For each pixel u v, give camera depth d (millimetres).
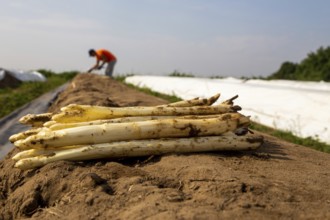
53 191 238
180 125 276
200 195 208
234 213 184
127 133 268
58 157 260
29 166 262
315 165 300
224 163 265
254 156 297
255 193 211
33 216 223
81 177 234
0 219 251
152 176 235
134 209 192
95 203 207
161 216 179
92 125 270
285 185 230
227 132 289
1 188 298
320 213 193
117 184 227
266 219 181
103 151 262
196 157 270
